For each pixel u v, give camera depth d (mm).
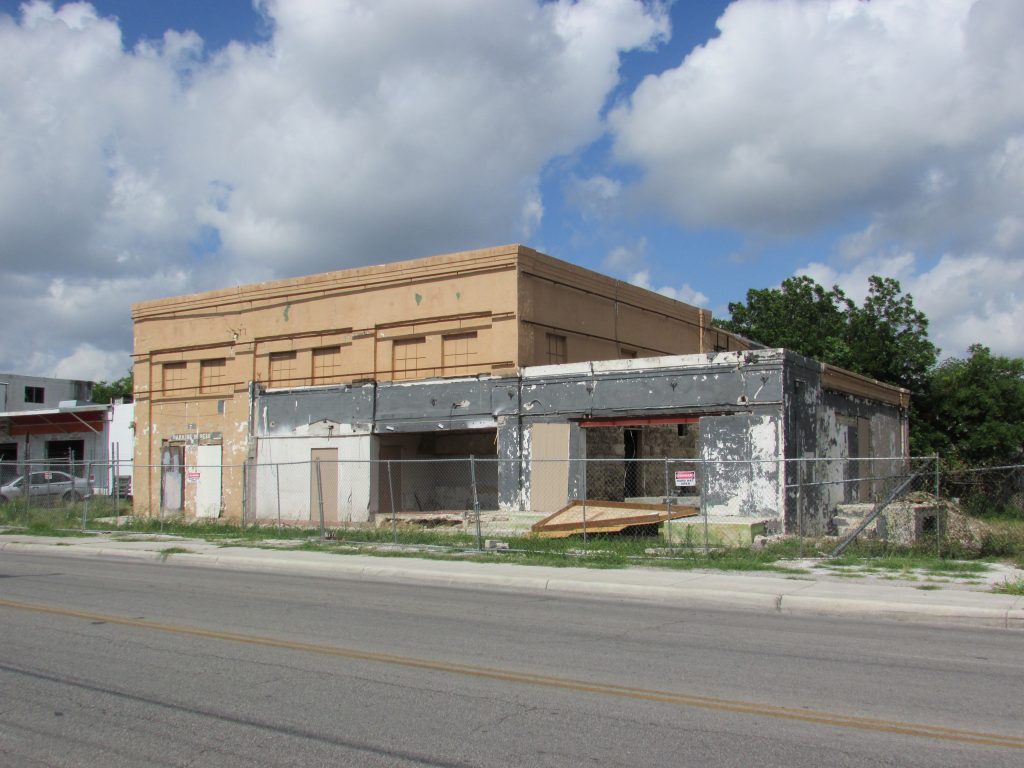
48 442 45406
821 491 23688
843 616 11930
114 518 28719
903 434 32750
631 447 28594
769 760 5719
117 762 5793
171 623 10891
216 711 6922
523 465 24344
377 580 15984
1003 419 37406
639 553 17969
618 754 5852
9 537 24203
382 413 26875
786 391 21484
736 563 16172
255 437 29703
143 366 32750
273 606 12422
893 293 39750
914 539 18719
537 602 13086
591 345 27750
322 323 28562
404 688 7633
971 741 6121
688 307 33281
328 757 5840
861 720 6633
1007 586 13211
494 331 25172
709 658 8898
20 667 8445
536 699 7258
